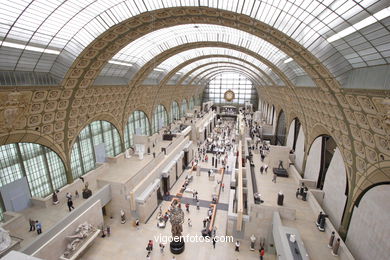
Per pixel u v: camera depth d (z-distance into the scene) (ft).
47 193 61.87
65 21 46.42
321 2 35.17
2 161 50.72
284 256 40.40
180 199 83.46
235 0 45.29
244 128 134.51
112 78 81.35
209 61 148.05
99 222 61.41
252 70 143.02
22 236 46.62
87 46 53.36
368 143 42.22
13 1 36.68
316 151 72.18
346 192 51.67
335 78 45.19
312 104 67.00
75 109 66.49
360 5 30.22
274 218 54.65
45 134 58.85
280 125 139.54
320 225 50.83
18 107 48.65
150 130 127.85
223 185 95.25
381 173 39.65
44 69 54.85
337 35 39.14
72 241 50.90
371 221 41.65
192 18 56.39
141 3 48.80
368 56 37.37
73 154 71.20
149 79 109.50
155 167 82.33
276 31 47.65
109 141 90.22
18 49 45.65
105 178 70.59
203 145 149.18
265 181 73.92
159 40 77.77
